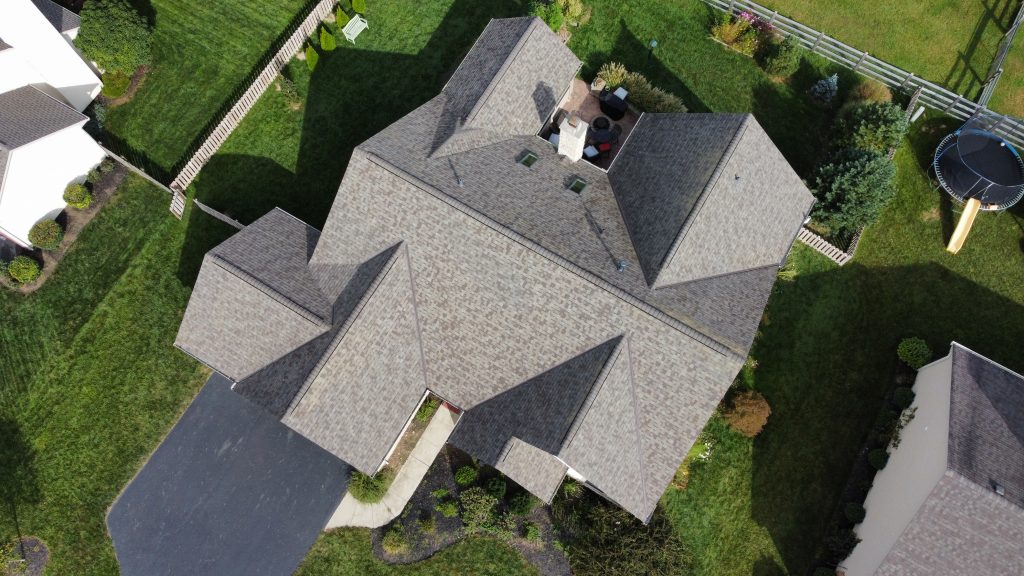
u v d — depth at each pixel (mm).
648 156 31375
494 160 30656
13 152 31125
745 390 32875
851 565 29766
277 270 29766
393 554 31234
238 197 36031
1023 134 36188
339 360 27766
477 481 32000
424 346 30031
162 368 33625
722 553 31594
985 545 25750
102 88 37406
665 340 26703
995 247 35000
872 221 33062
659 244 28047
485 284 28672
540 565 31062
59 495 32031
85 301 34469
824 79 37531
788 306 34344
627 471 27516
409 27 38875
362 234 29906
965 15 38656
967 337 33719
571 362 28094
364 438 28297
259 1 39031
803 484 32125
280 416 27062
